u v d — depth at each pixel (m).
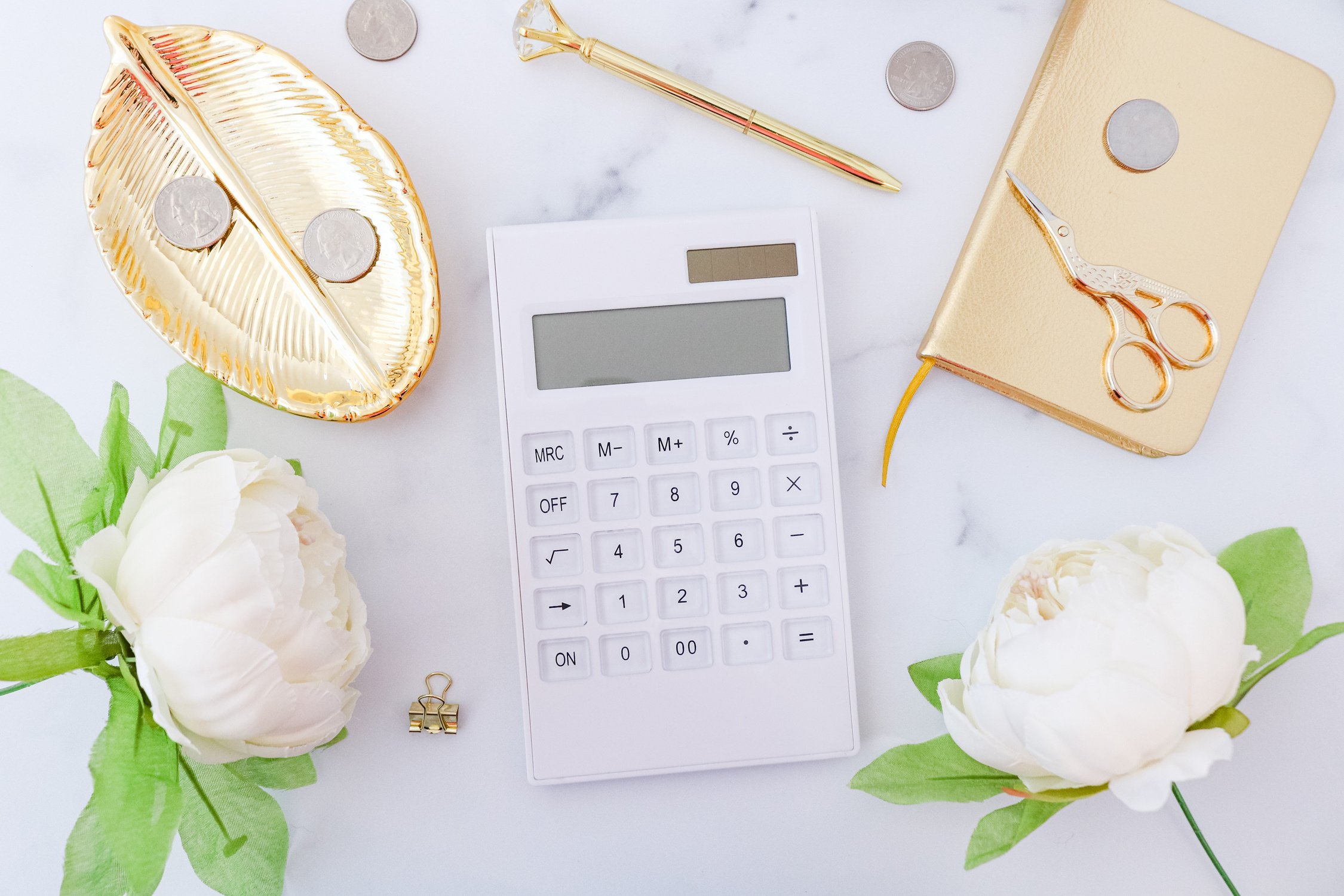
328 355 0.48
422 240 0.48
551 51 0.50
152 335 0.51
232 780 0.47
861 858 0.51
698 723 0.48
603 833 0.50
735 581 0.48
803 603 0.48
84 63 0.51
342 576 0.45
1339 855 0.51
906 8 0.53
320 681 0.41
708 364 0.48
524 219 0.52
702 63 0.53
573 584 0.48
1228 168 0.50
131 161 0.48
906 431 0.52
